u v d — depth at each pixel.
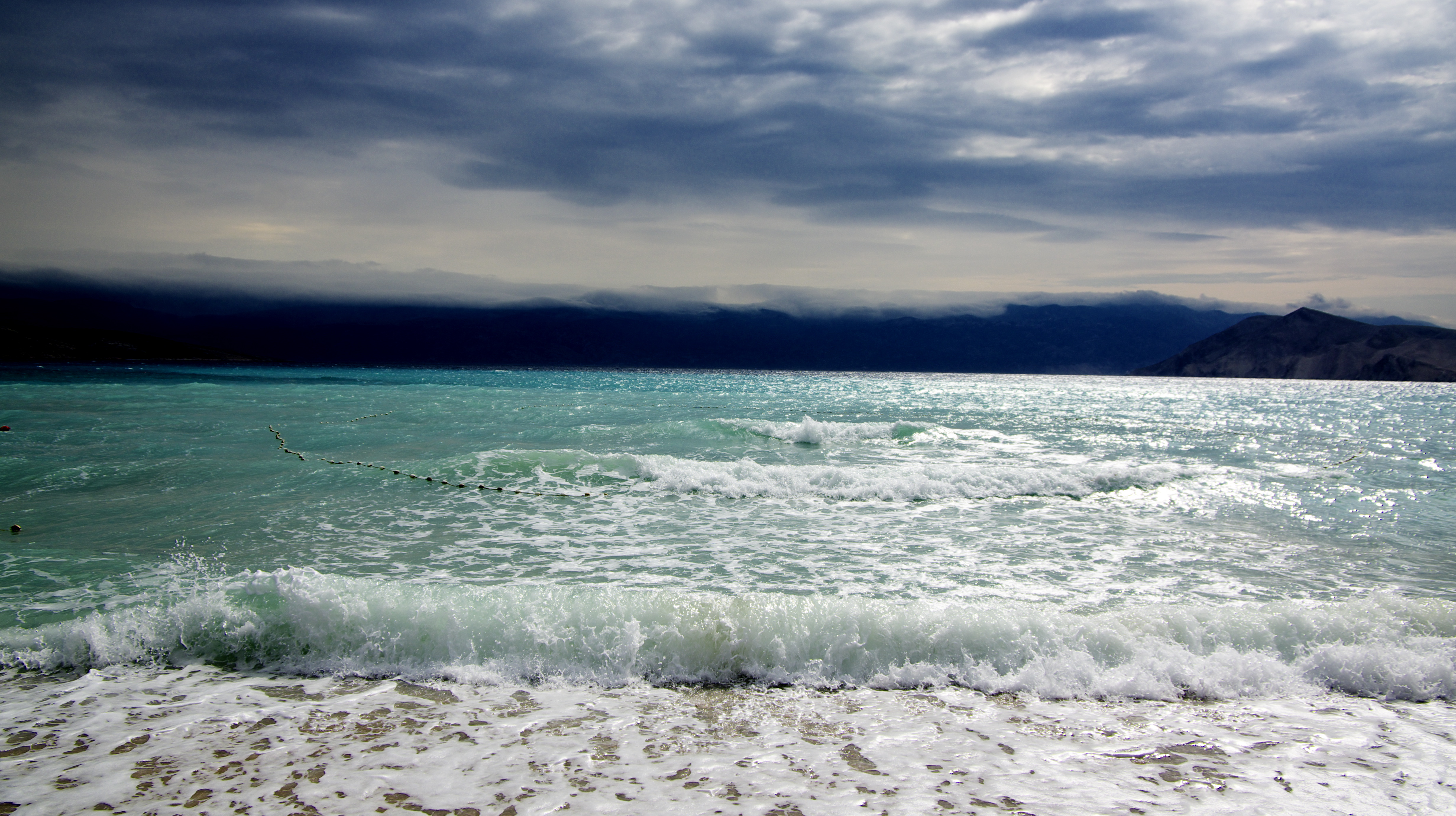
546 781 3.30
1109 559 7.73
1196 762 3.64
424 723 3.95
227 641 4.88
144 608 5.16
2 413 19.45
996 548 8.16
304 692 4.34
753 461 14.65
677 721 4.03
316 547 7.74
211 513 9.16
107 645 4.79
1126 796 3.26
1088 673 4.66
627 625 4.92
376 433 17.36
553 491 11.02
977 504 10.70
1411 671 4.71
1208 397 58.94
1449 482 13.01
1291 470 14.42
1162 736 3.95
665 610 5.05
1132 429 24.45
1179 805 3.19
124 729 3.79
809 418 19.06
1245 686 4.65
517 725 3.94
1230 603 6.34
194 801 3.08
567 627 4.95
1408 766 3.62
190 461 12.55
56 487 10.45
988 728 4.01
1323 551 8.22
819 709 4.23
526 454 12.87
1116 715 4.22
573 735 3.82
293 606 5.02
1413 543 8.62
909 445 17.92
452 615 4.98
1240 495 11.52
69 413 19.67
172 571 6.74
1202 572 7.30
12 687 4.31
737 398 35.56
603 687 4.49
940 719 4.12
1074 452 17.34
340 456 13.71
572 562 7.35
